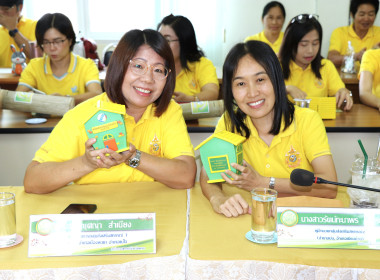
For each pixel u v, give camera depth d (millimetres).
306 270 957
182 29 2773
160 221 1167
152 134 1528
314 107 2408
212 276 963
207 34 4988
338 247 1010
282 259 959
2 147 2281
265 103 1421
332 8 4863
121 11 5156
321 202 1233
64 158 1443
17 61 3449
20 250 1006
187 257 983
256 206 1032
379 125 2279
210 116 2359
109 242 987
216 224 1146
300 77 2879
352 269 955
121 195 1374
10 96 2449
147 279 977
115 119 1193
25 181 1389
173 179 1405
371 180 1180
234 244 1028
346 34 4555
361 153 2303
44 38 2758
